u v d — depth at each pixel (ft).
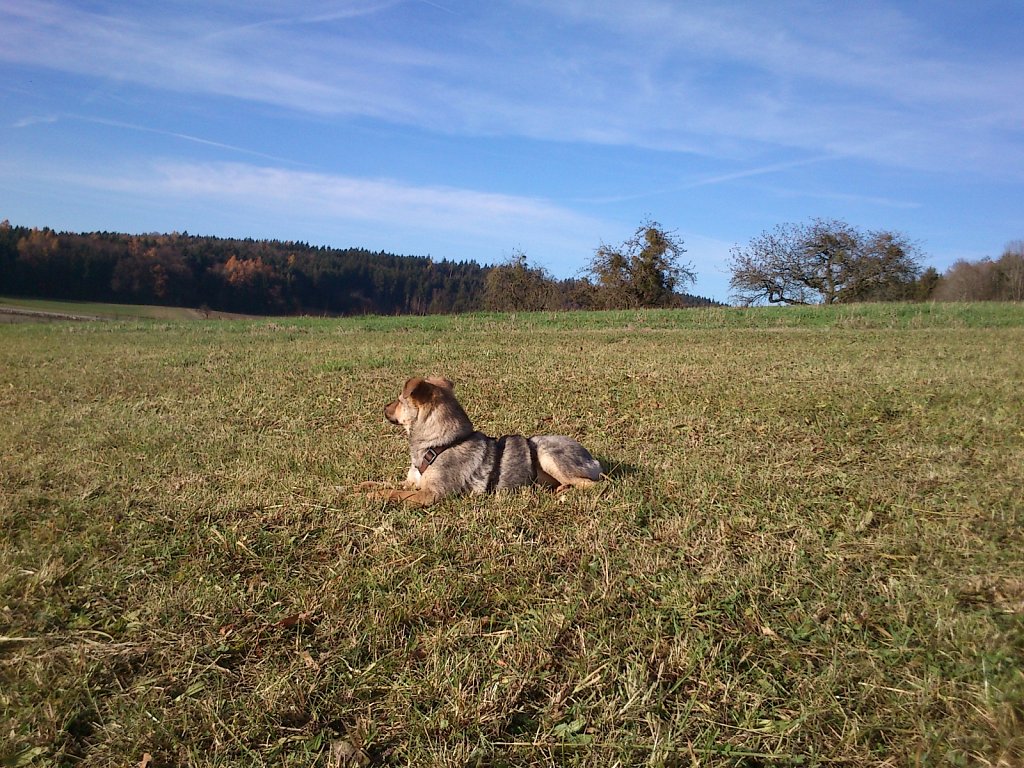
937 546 16.17
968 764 9.39
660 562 15.42
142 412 33.37
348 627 12.86
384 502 19.36
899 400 33.24
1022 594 13.65
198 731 10.24
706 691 11.05
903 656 11.73
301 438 27.68
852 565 15.38
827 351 54.19
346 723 10.38
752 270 161.68
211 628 12.87
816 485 20.89
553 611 13.29
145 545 16.39
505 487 20.38
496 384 39.68
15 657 11.94
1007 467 22.39
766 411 31.65
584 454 21.45
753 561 15.25
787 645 12.17
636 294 170.30
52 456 24.43
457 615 13.33
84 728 10.44
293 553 16.20
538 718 10.50
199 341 68.13
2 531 17.30
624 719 10.37
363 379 42.29
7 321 108.27
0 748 9.78
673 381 39.58
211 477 22.11
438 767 9.41
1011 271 175.11
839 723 10.30
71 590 14.26
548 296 179.42
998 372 40.83
